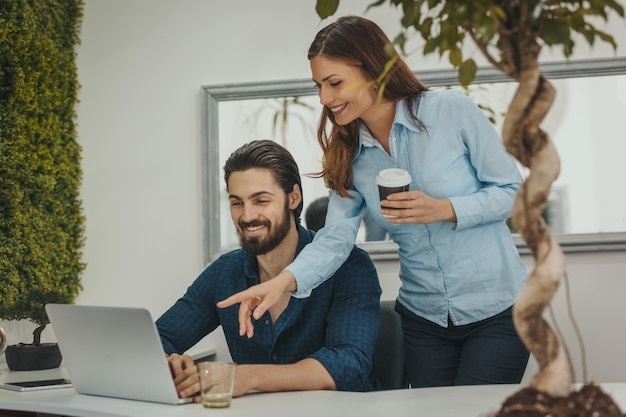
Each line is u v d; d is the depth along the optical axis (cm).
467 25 115
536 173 105
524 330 104
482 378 201
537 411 100
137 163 316
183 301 206
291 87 303
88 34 321
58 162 307
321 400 151
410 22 115
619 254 284
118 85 318
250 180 188
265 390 162
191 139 313
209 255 305
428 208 191
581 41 287
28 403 156
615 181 285
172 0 317
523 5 104
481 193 198
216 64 312
